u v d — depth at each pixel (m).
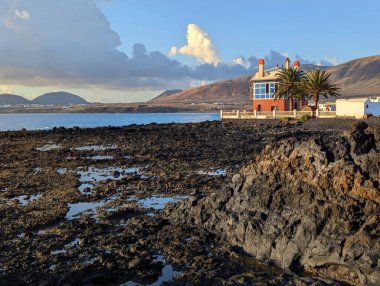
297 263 13.20
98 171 32.50
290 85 80.81
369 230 12.30
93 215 20.02
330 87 78.06
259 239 14.34
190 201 18.34
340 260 12.11
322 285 11.60
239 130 62.78
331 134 50.62
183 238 16.05
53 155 41.34
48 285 12.33
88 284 12.41
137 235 16.61
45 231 17.67
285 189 15.20
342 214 13.05
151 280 12.80
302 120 70.62
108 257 14.38
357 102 70.56
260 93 88.50
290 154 16.12
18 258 14.62
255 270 13.19
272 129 61.53
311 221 13.47
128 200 22.81
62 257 14.56
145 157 38.78
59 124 144.12
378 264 11.34
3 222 18.91
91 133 62.22
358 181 13.50
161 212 19.95
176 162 35.53
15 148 47.88
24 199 23.59
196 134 58.28
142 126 74.56
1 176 30.77
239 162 34.75
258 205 15.56
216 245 15.34
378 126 15.23
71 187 26.36
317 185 14.30
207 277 12.63
